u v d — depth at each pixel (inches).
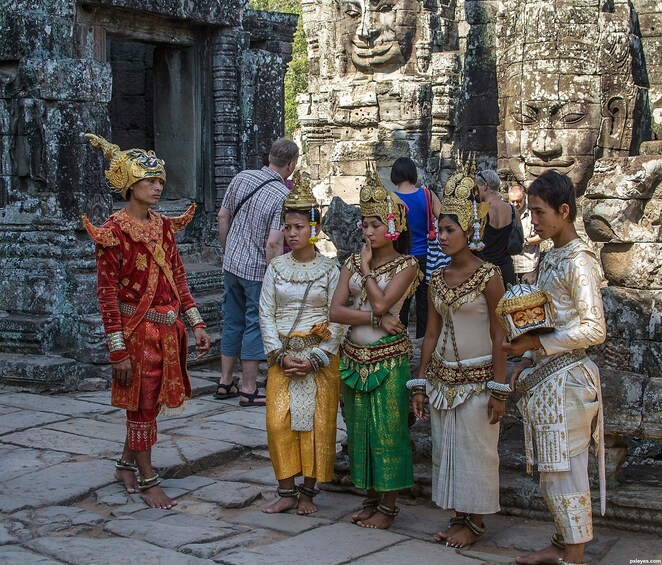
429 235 262.2
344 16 588.4
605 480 163.5
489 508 157.6
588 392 146.8
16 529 163.3
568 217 148.1
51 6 290.2
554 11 343.3
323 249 441.4
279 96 378.6
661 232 177.3
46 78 285.9
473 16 446.0
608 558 152.7
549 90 344.8
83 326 284.5
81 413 247.4
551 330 145.8
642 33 367.9
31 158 290.7
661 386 165.6
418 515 177.2
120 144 394.0
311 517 174.9
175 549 153.5
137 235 179.6
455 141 562.3
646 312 178.7
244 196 258.8
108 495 183.0
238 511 179.5
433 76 559.2
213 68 356.8
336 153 591.5
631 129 346.9
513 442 187.3
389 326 167.8
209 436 227.5
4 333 286.5
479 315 158.9
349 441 171.9
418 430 191.3
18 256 292.5
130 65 390.3
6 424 234.8
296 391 175.6
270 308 179.8
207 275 340.2
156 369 180.9
